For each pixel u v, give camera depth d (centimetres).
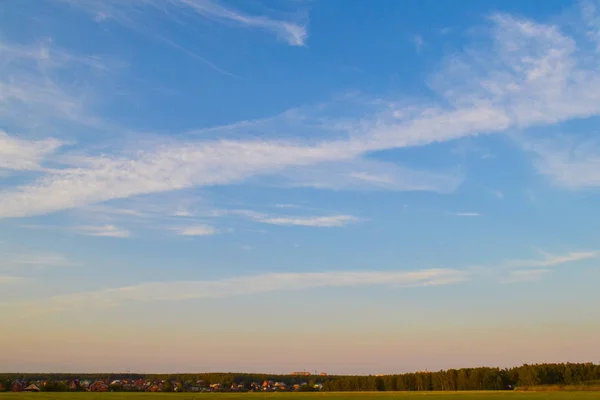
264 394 12781
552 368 18700
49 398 9712
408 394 13225
